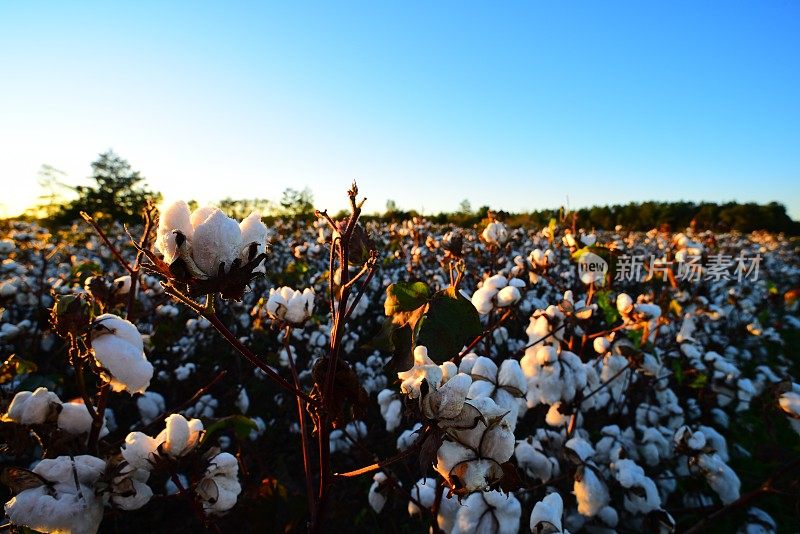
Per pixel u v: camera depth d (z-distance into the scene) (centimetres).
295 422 376
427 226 758
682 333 358
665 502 270
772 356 606
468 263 419
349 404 104
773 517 285
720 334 600
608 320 262
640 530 220
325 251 784
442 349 114
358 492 303
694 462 237
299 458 335
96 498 106
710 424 372
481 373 155
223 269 79
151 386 415
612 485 209
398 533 270
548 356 215
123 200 2872
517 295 184
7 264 474
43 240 664
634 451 266
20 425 120
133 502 108
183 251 80
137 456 109
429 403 89
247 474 192
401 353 118
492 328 191
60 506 100
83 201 2644
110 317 107
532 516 164
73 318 103
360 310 407
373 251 111
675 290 446
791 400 220
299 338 446
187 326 435
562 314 238
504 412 92
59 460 108
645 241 1127
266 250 88
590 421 328
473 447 91
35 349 336
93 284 150
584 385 217
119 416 324
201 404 330
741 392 319
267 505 176
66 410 124
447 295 119
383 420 392
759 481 314
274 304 159
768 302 638
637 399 340
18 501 101
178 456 111
